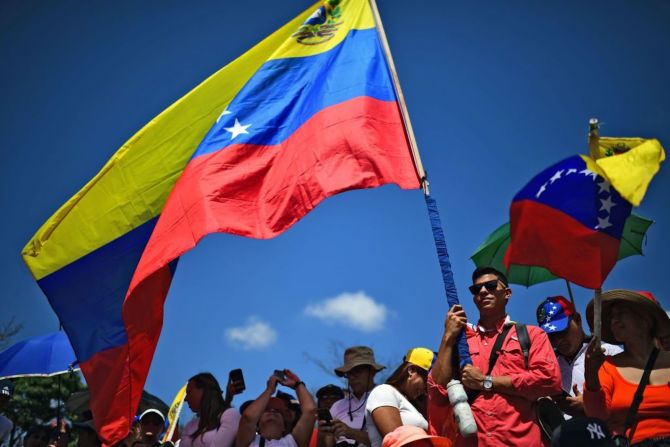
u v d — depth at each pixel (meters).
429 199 7.28
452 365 6.33
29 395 17.00
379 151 8.03
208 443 7.84
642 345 6.00
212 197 8.09
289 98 8.77
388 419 6.66
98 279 8.70
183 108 8.96
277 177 8.24
